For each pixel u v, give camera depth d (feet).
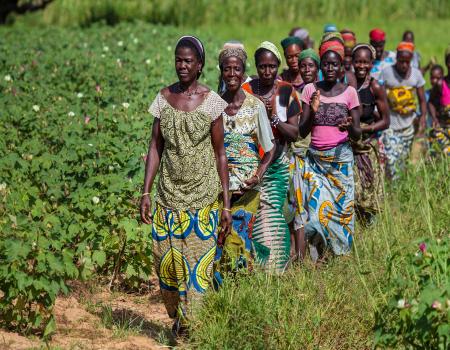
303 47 79.25
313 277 57.72
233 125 59.82
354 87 77.51
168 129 52.37
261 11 281.33
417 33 246.88
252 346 50.80
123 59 131.75
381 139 100.58
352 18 286.87
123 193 66.08
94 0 274.57
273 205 63.52
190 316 52.85
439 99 101.60
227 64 59.06
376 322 48.29
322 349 52.21
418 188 83.35
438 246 48.32
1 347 50.67
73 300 61.46
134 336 54.95
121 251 64.23
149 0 275.80
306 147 71.87
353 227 71.51
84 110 89.25
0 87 100.27
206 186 52.85
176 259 53.26
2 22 253.44
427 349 45.65
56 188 66.13
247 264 59.06
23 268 52.70
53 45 154.40
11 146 73.67
